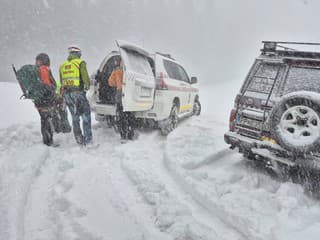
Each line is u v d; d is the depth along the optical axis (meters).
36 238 2.71
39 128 5.92
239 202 3.26
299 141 3.41
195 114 9.52
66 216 3.04
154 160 4.67
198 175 3.95
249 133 4.18
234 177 4.02
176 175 4.04
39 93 4.87
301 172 3.86
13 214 2.94
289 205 3.18
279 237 2.67
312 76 3.87
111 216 3.04
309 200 3.50
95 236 2.71
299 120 3.47
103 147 5.29
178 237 2.73
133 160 4.56
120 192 3.54
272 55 4.22
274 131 3.62
